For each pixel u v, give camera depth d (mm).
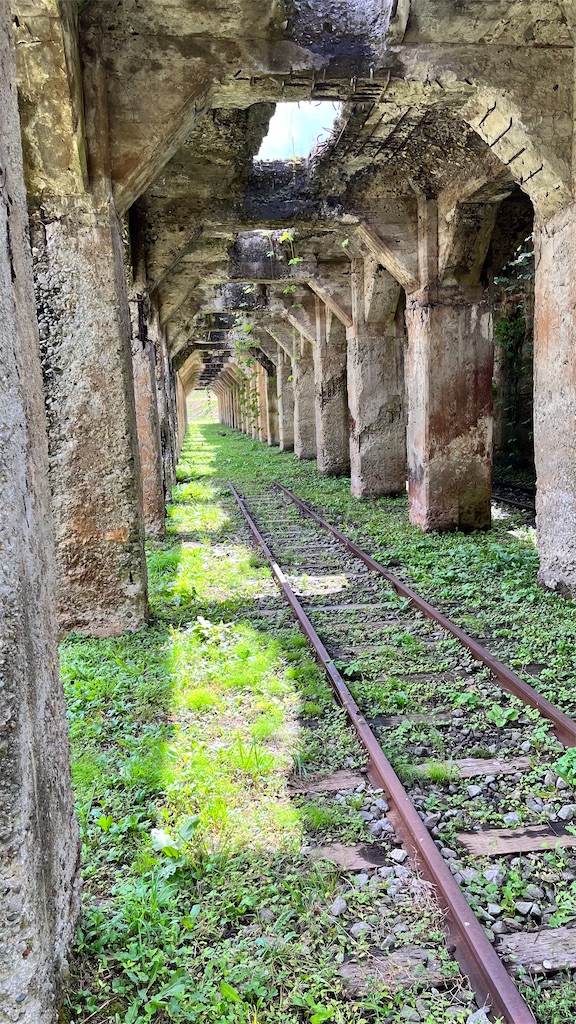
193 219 9469
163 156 6012
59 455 5988
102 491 6055
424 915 2725
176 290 13773
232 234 12289
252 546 10062
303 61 5797
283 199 9398
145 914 2734
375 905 2805
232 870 3008
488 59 5945
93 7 5449
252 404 34844
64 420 5953
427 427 9945
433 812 3432
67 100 5238
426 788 3668
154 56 5664
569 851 3107
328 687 4906
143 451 10547
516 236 9688
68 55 5105
